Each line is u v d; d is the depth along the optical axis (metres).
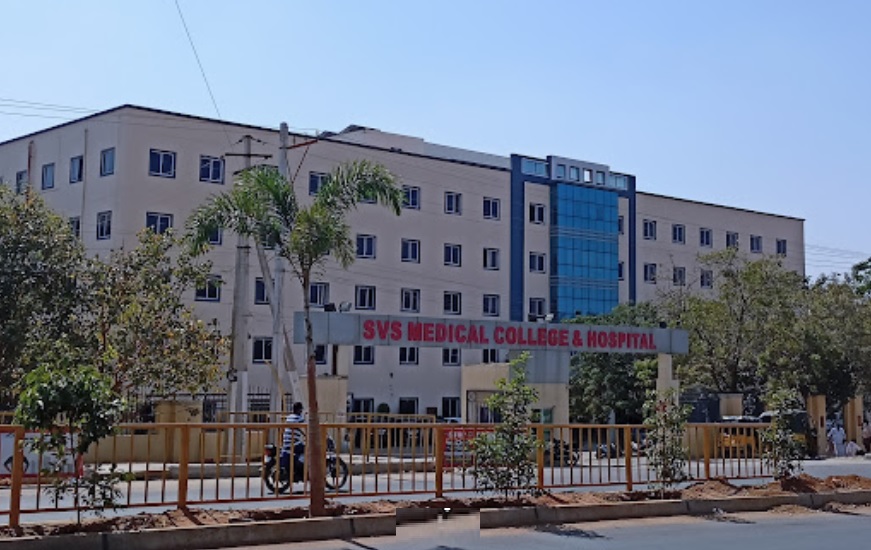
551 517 14.59
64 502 14.70
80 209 49.81
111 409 11.12
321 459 13.51
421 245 58.75
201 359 30.12
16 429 11.12
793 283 48.06
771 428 19.17
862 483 19.70
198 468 21.86
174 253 47.47
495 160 66.81
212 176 50.28
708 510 16.33
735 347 46.66
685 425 17.12
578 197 66.38
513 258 63.16
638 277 69.56
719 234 74.81
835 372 44.12
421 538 12.79
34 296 28.73
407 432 22.27
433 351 59.47
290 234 14.07
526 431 15.29
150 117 48.88
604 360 48.31
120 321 29.38
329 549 11.77
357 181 14.48
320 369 52.69
